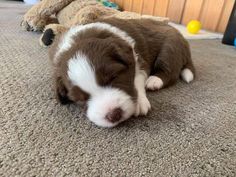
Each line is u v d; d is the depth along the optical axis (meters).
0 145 0.14
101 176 0.13
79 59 0.16
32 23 0.39
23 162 0.13
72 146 0.15
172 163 0.14
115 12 0.35
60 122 0.17
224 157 0.14
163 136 0.16
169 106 0.20
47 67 0.26
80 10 0.32
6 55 0.29
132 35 0.22
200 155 0.14
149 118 0.18
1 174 0.12
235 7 0.41
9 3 0.68
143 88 0.20
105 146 0.15
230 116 0.19
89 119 0.17
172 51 0.23
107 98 0.16
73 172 0.13
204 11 0.50
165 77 0.23
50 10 0.38
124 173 0.13
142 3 0.58
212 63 0.32
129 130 0.16
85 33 0.19
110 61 0.16
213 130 0.17
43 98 0.20
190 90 0.23
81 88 0.16
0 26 0.42
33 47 0.32
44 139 0.15
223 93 0.23
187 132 0.16
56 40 0.22
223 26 0.49
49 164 0.13
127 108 0.16
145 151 0.14
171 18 0.55
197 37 0.46
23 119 0.17
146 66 0.22
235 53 0.38
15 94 0.20
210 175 0.13
